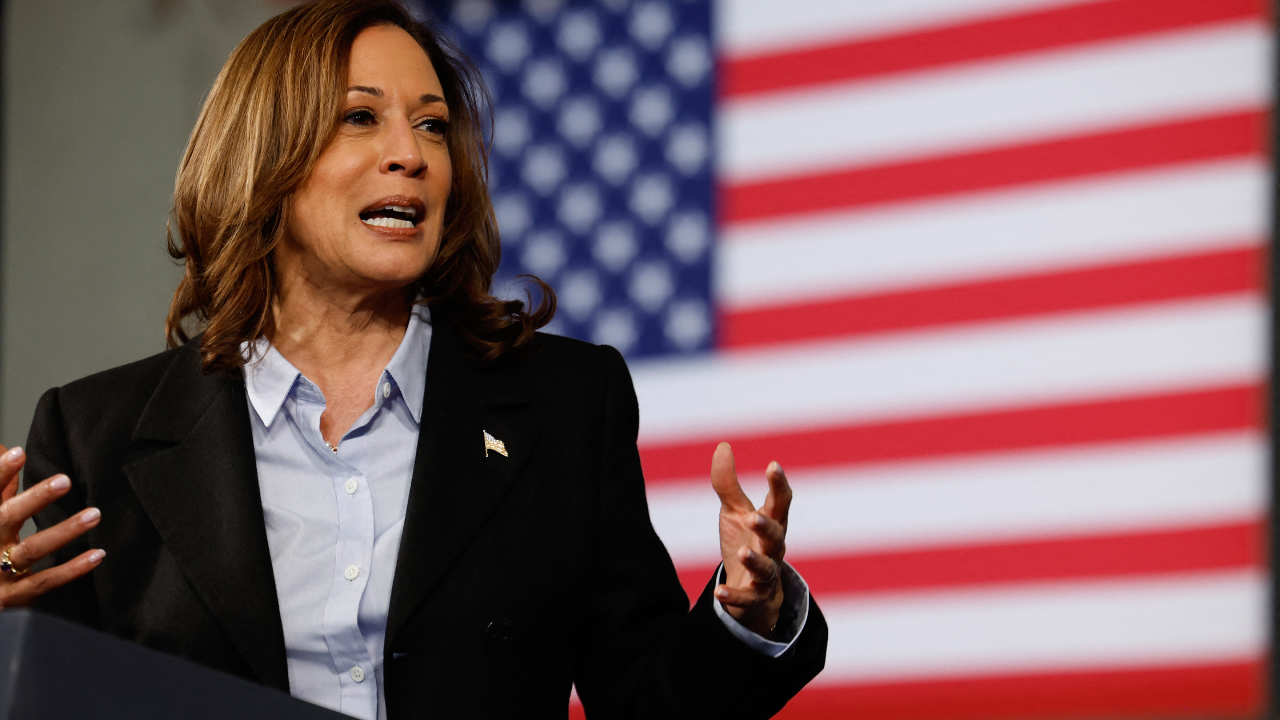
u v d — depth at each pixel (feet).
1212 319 42.83
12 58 55.42
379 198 16.76
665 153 49.85
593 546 17.21
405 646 15.51
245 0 53.67
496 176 51.47
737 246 48.21
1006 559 43.52
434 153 17.46
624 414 18.34
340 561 16.21
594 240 49.98
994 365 44.57
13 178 54.54
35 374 52.95
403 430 17.33
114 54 54.70
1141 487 42.75
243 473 16.48
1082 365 43.75
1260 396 42.19
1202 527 42.16
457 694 15.48
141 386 17.81
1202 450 42.39
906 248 46.19
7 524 13.16
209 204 17.80
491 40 52.39
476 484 16.65
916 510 44.62
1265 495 41.81
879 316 46.16
